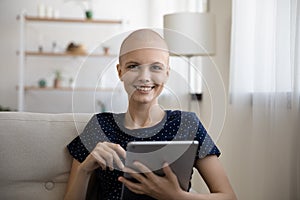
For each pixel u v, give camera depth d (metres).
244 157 2.27
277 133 1.86
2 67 4.68
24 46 4.69
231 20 2.51
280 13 1.85
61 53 4.51
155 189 1.08
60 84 4.59
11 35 4.68
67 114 1.40
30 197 1.31
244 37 2.21
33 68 4.71
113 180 1.19
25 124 1.34
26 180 1.32
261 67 2.05
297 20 1.70
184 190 1.12
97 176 1.26
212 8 2.95
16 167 1.31
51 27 4.72
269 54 2.03
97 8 4.75
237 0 2.22
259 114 2.06
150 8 4.63
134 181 1.09
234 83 2.25
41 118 1.37
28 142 1.32
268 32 2.03
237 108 2.24
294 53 1.72
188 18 2.54
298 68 1.71
